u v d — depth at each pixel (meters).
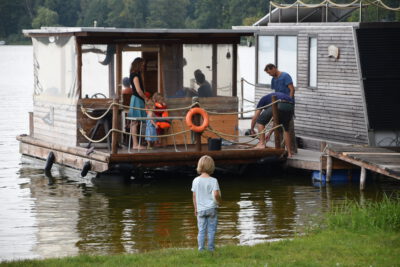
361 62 39.97
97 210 30.86
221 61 39.19
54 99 40.12
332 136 42.53
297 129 45.53
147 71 39.19
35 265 20.83
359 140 40.56
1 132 57.62
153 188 35.47
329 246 22.59
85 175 36.31
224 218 28.92
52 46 40.00
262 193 33.97
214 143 36.53
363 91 39.94
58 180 37.78
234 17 156.50
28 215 30.03
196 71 38.75
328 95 42.66
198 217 22.16
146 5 176.62
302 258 21.14
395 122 40.19
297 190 34.59
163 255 21.73
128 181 37.34
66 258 21.56
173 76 38.41
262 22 51.22
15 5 196.88
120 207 31.44
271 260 20.89
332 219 26.33
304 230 26.58
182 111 38.50
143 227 27.81
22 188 35.78
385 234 24.30
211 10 163.75
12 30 198.75
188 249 22.75
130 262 20.84
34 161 43.09
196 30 37.94
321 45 43.00
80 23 191.50
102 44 37.44
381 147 37.25
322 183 36.22
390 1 87.19
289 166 38.03
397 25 40.34
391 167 32.41
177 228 27.59
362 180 34.28
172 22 172.75
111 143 37.06
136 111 36.22
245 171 39.22
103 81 37.72
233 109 39.47
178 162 35.53
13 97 89.12
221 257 21.33
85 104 37.56
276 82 38.38
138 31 36.88
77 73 37.28
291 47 45.94
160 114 36.81
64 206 31.70
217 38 38.91
